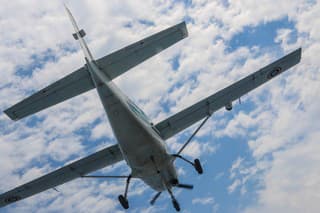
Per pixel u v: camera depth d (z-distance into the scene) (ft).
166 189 50.21
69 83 46.75
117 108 42.88
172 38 46.70
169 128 52.80
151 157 45.60
